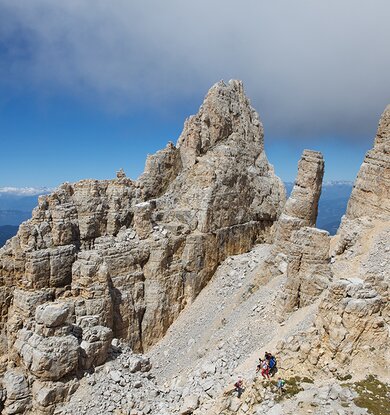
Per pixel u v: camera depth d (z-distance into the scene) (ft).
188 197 221.87
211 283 217.15
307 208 186.09
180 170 232.12
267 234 256.32
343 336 113.70
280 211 258.78
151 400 140.67
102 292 167.53
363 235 161.79
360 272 144.05
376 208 167.02
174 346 189.57
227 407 115.03
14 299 158.20
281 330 143.84
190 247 209.56
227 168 227.40
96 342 148.15
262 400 109.50
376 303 114.62
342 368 111.96
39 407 132.77
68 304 149.79
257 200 249.34
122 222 201.05
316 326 122.83
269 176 261.24
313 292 147.95
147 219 199.72
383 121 177.58
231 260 223.71
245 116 254.47
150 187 218.59
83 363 144.46
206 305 204.44
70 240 173.06
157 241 198.49
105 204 196.85
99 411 134.00
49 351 134.82
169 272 202.69
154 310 194.59
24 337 142.51
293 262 151.23
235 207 231.30
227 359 150.30
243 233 237.04
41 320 138.00
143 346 193.47
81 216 187.01
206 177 221.05
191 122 233.14
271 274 187.21
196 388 138.92
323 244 148.25
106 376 146.10
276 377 114.73
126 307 185.78
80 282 166.20
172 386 152.87
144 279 197.26
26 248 159.74
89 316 160.04
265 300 171.42
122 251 188.03
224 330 173.37
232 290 204.64
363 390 104.06
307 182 187.11
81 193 189.98
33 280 157.28
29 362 135.85
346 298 116.26
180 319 204.03
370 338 113.50
